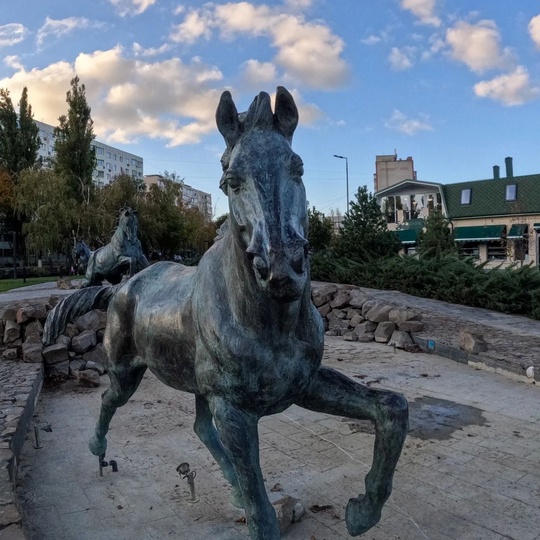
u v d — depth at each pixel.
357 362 7.79
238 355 2.03
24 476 4.03
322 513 3.38
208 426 3.43
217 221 53.28
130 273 10.75
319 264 18.91
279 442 4.65
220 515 3.36
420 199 34.78
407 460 4.23
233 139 2.01
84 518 3.38
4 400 5.16
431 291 14.52
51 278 30.64
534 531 3.14
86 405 5.93
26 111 42.66
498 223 31.17
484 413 5.39
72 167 34.56
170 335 2.53
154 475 3.99
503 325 10.50
